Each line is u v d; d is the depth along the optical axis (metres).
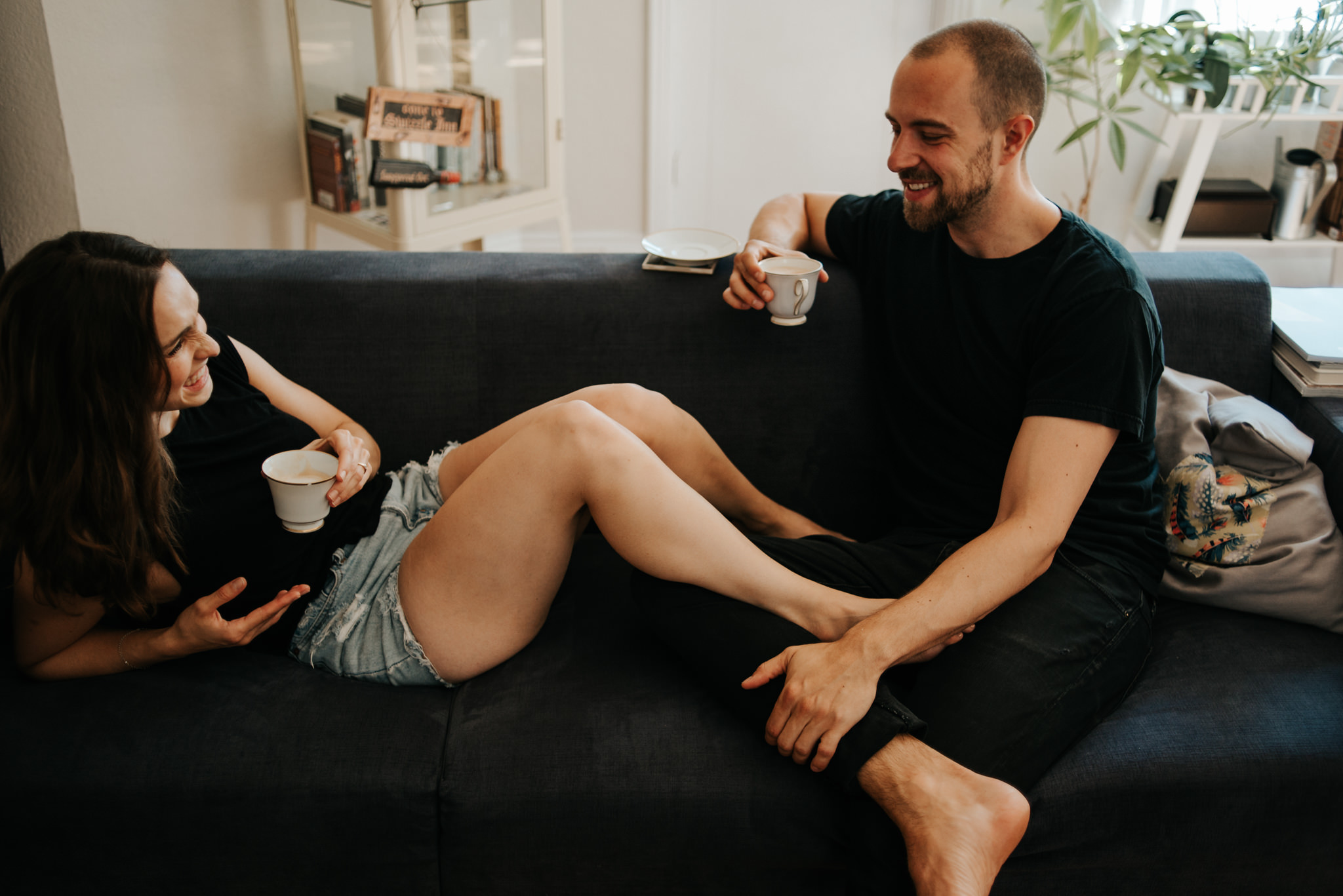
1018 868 1.25
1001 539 1.30
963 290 1.51
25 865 1.22
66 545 1.17
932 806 1.12
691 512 1.31
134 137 2.35
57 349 1.13
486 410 1.71
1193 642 1.42
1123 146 2.87
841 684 1.20
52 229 2.31
